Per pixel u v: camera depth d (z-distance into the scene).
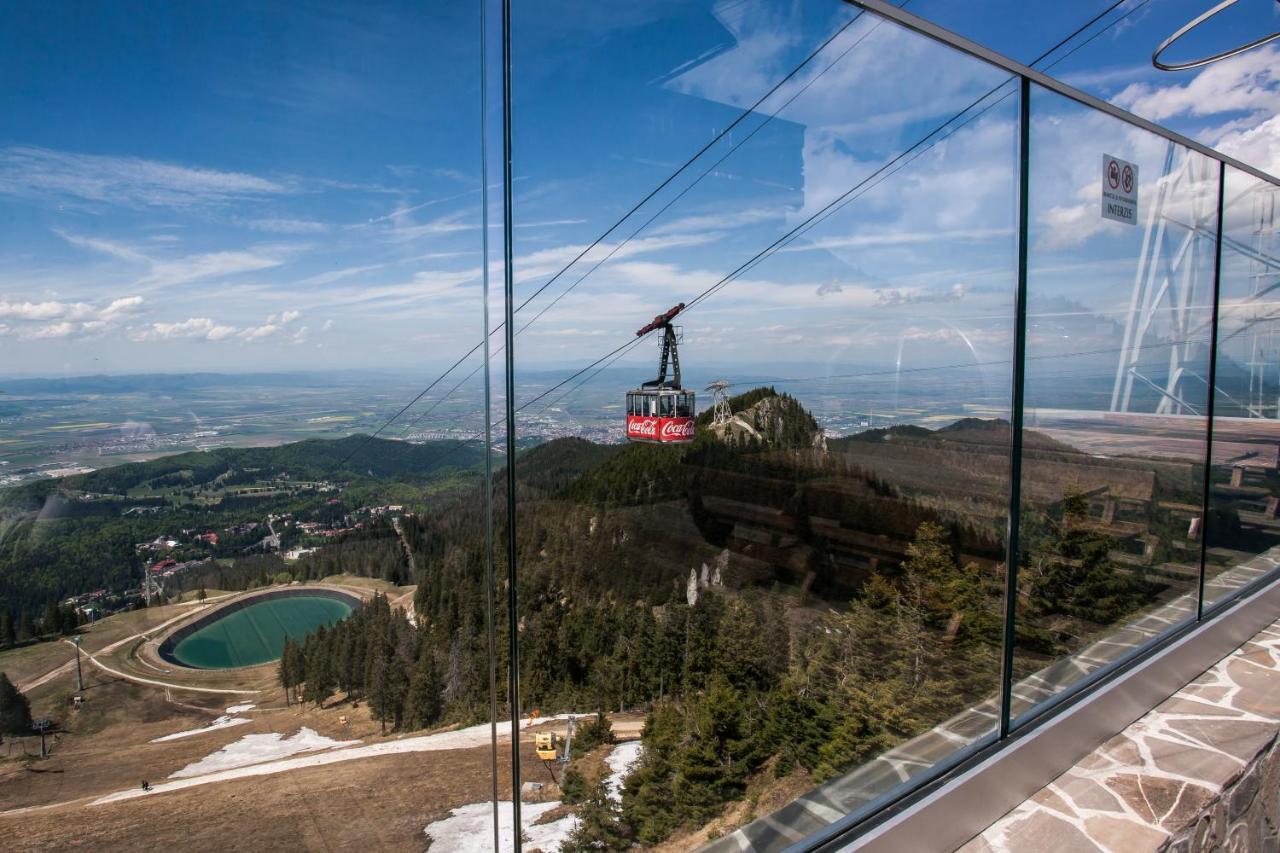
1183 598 4.22
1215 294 4.38
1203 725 3.50
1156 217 3.80
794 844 2.40
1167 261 3.92
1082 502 3.50
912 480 3.47
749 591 3.52
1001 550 3.12
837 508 3.73
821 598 3.56
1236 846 3.16
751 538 3.75
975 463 3.21
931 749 2.86
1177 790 2.94
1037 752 2.95
